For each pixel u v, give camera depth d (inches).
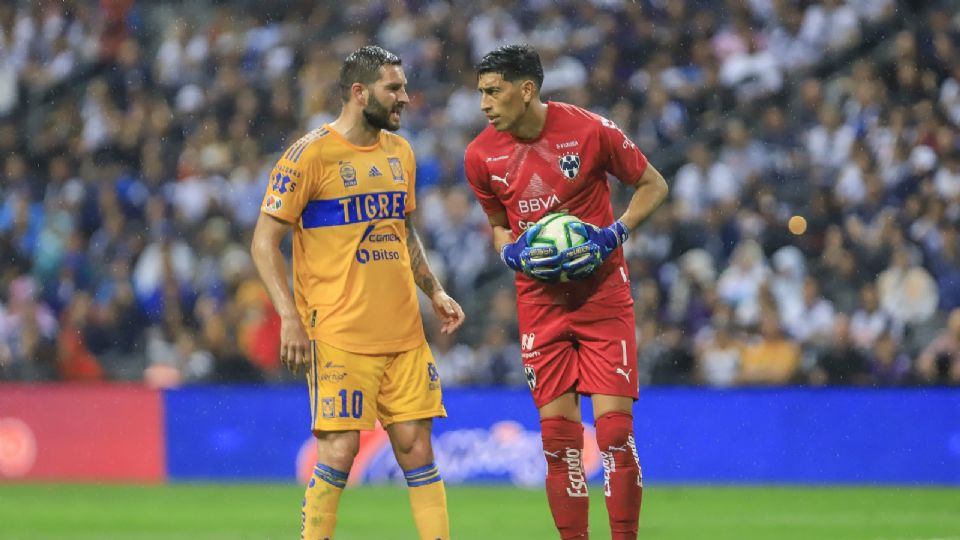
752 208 2015.3
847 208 2018.9
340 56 2400.3
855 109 2165.4
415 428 799.1
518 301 829.8
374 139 799.7
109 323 2005.4
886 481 1672.0
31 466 1798.7
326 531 784.9
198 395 1788.9
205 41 2458.2
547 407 812.6
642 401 1717.5
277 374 1914.4
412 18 2425.0
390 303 791.7
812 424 1689.2
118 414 1795.0
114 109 2399.1
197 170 2223.2
